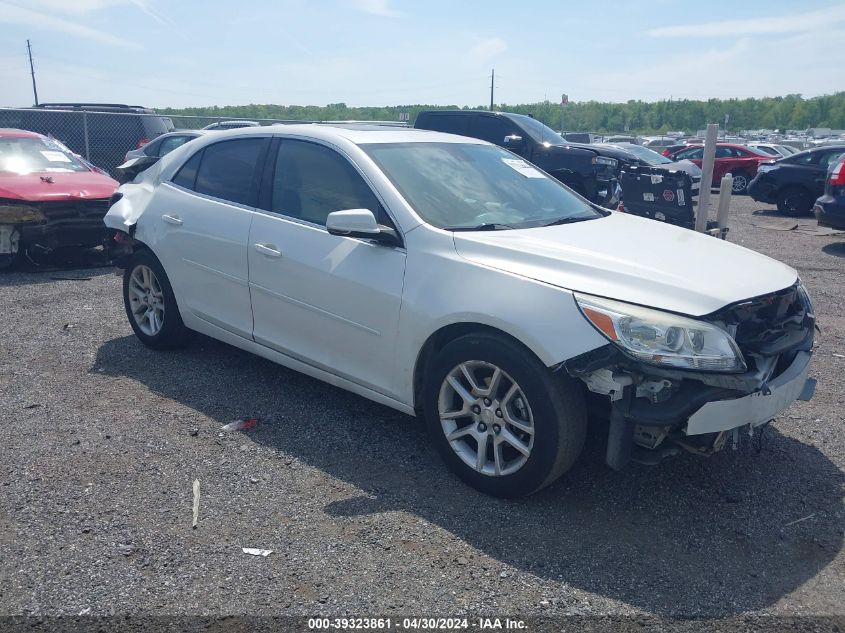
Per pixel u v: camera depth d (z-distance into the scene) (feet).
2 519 11.30
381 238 13.15
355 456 13.53
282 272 14.85
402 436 14.42
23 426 14.56
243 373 17.57
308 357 14.82
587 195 42.96
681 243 13.53
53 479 12.51
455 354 12.14
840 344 20.70
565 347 10.89
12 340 19.99
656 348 10.55
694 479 12.89
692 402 10.50
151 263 18.26
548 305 11.23
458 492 12.32
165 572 10.07
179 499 11.94
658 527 11.42
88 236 28.89
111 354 18.85
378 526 11.25
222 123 61.57
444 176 14.74
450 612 9.37
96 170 33.35
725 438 11.25
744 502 12.20
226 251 16.07
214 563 10.28
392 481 12.64
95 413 15.23
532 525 11.37
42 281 27.37
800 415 15.75
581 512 11.77
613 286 11.23
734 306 11.04
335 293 13.88
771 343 11.78
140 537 10.87
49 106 60.49
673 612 9.47
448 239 12.75
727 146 75.66
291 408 15.61
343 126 16.35
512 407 11.84
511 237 12.81
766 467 13.39
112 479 12.55
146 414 15.21
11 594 9.59
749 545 11.01
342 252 13.89
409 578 10.03
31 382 16.92
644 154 61.98
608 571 10.28
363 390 14.01
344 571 10.15
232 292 16.19
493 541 10.93
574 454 11.51
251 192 16.08
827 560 10.67
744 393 10.66
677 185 33.24
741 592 9.91
